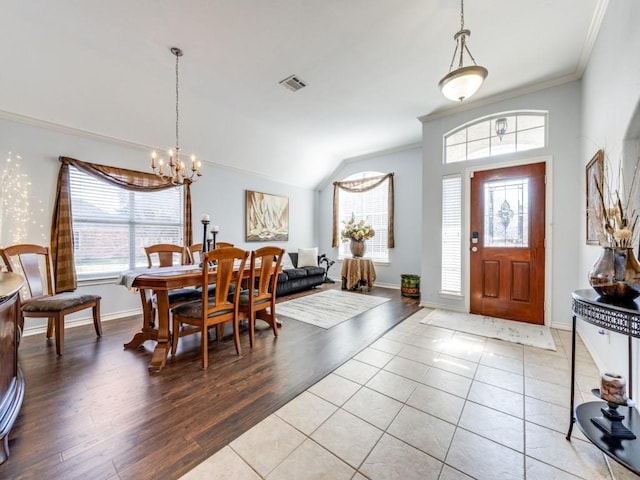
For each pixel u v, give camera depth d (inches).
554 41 97.2
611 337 76.2
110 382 78.5
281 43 98.3
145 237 152.9
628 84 65.4
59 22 88.7
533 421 62.1
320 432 58.8
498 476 47.8
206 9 82.7
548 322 124.0
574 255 117.7
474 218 142.9
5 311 54.3
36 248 105.7
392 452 53.3
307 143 208.7
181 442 55.9
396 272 221.6
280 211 236.4
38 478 47.3
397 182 221.6
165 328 93.8
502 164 134.7
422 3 80.8
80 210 129.7
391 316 142.3
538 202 126.0
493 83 124.3
